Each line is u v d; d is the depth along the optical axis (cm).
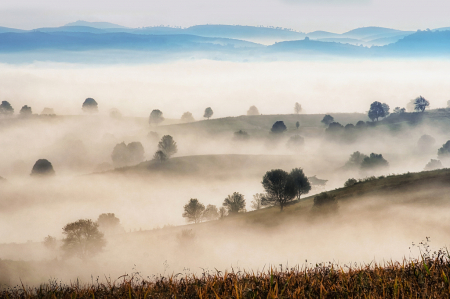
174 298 570
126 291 640
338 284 583
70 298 638
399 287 545
